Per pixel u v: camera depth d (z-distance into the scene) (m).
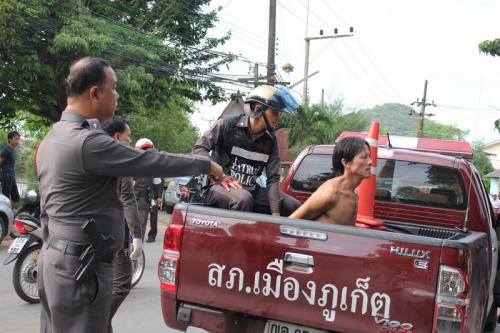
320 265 3.05
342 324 3.00
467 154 5.92
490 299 4.50
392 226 4.60
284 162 19.06
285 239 3.14
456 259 2.82
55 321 2.74
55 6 12.12
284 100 4.05
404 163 5.00
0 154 11.26
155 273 7.80
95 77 2.80
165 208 17.52
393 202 4.97
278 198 4.16
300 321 3.10
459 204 4.77
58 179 2.70
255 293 3.20
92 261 2.71
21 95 12.95
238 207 3.82
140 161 2.71
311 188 5.25
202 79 16.20
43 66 11.95
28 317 5.38
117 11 14.73
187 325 3.42
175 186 16.97
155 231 10.80
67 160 2.68
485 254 3.47
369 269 2.95
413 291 2.87
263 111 4.07
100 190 2.76
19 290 5.71
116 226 2.85
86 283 2.70
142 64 13.86
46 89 12.92
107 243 2.77
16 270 5.70
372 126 4.18
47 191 2.75
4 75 11.69
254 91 4.12
